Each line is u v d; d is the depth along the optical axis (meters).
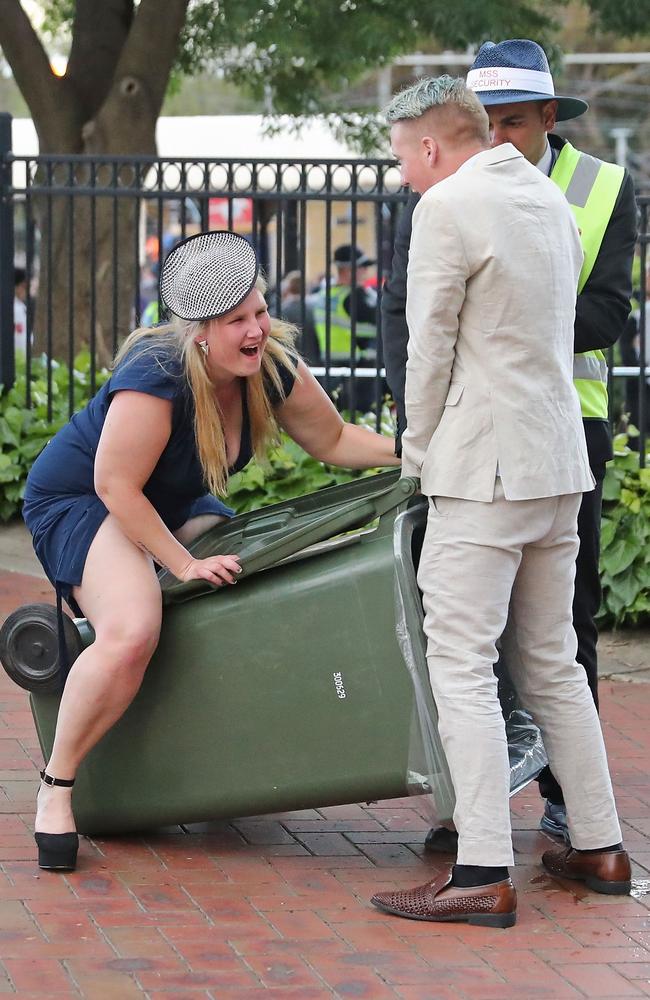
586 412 4.59
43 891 4.18
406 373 4.07
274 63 15.04
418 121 4.09
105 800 4.52
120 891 4.20
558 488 3.99
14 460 8.99
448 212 3.88
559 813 4.73
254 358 4.26
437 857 4.56
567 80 32.31
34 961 3.72
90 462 4.47
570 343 4.11
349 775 4.22
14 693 6.15
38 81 12.12
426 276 3.90
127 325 11.81
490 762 3.98
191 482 4.48
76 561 4.38
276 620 4.25
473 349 3.95
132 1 12.48
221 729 4.36
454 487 3.95
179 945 3.85
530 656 4.23
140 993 3.57
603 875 4.26
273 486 8.18
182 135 16.59
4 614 7.30
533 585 4.17
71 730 4.31
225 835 4.73
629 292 4.55
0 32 12.02
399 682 4.13
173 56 12.09
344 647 4.18
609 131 31.48
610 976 3.74
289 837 4.72
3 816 4.75
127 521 4.27
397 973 3.72
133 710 4.43
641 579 7.11
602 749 4.27
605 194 4.53
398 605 4.09
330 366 8.41
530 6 14.31
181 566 4.28
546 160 4.59
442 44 13.77
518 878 4.40
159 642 4.38
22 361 9.89
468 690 3.99
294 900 4.19
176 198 8.55
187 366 4.21
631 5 13.64
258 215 9.48
